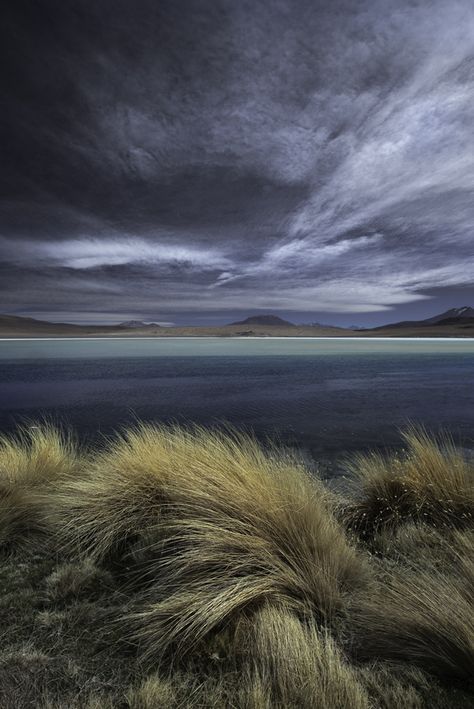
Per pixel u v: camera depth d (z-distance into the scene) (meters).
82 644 2.09
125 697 1.73
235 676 1.85
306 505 3.14
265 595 2.35
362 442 10.32
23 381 28.16
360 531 3.85
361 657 1.99
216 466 3.65
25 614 2.36
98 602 2.49
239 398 19.64
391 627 2.06
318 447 9.71
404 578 2.57
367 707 1.62
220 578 2.45
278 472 3.92
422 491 4.00
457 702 1.67
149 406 17.23
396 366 41.53
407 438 5.19
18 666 1.91
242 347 97.19
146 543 3.12
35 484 4.55
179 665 1.95
